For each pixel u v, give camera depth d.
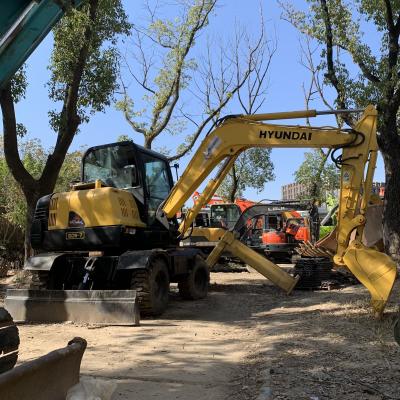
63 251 10.25
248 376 5.59
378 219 13.93
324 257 13.51
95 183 10.16
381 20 13.66
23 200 20.72
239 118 10.54
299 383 5.09
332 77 13.72
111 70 14.77
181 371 5.80
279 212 19.02
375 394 4.73
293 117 10.23
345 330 7.49
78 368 3.75
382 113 12.93
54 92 14.65
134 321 8.51
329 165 30.72
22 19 3.39
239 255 12.80
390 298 9.91
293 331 7.73
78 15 12.28
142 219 10.38
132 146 10.47
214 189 11.30
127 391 5.07
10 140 13.89
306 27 16.22
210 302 11.64
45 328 8.34
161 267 9.86
